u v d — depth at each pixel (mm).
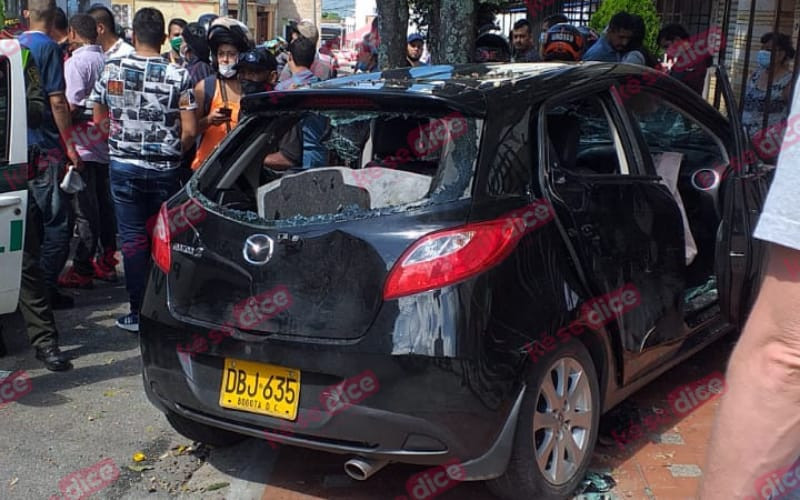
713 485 1558
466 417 2986
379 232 3072
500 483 3264
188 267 3424
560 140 3695
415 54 10391
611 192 3717
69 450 4059
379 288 3029
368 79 3777
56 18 6984
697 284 4785
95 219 6527
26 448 4062
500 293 3066
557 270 3303
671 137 4789
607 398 3689
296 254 3172
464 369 2957
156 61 5309
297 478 3789
